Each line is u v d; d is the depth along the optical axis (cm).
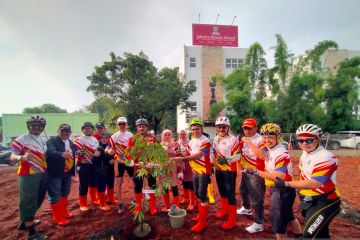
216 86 2786
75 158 507
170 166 395
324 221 257
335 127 1889
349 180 795
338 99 1877
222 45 2838
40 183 407
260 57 2111
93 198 535
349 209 465
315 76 1848
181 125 3406
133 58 2398
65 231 400
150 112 2511
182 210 425
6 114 2147
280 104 1947
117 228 405
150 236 382
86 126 503
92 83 2402
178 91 2494
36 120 398
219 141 418
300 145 276
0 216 484
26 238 381
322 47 1944
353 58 1956
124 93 2430
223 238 365
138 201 440
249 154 397
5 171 1079
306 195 275
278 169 303
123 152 483
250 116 1942
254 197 384
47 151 423
